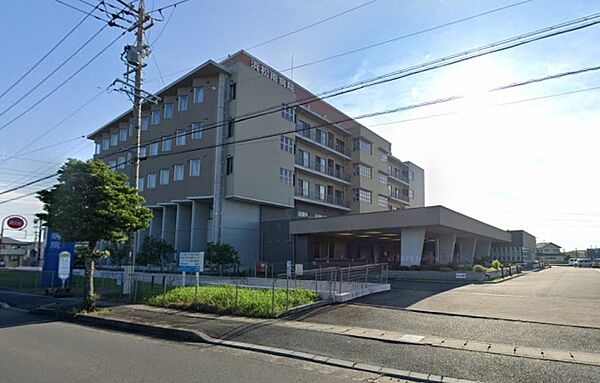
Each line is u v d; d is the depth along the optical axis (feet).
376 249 168.45
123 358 26.08
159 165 130.00
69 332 36.35
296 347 29.68
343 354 27.76
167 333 35.55
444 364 25.08
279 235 122.11
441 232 115.34
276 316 40.86
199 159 119.96
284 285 63.46
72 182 46.09
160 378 21.53
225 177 116.06
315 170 146.82
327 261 114.93
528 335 31.68
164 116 131.23
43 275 76.33
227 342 31.86
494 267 98.32
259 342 31.37
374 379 23.07
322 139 153.79
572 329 33.27
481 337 31.48
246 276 99.76
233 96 119.03
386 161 188.14
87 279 47.50
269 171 124.57
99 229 46.21
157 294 55.57
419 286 67.46
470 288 63.98
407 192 216.74
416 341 30.35
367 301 50.08
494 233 144.77
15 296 64.59
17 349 28.43
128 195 49.98
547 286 67.77
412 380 23.02
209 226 120.16
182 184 122.52
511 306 44.93
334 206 152.87
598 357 25.80
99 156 167.94
